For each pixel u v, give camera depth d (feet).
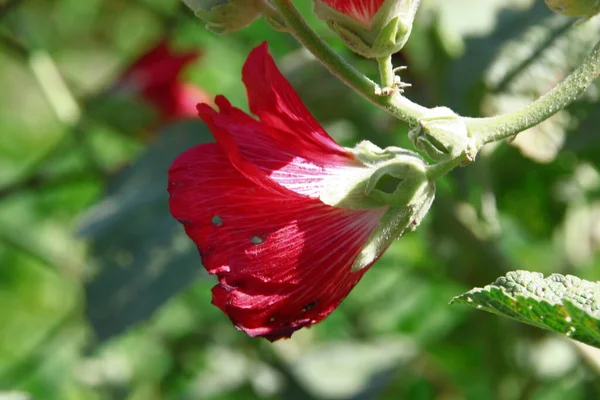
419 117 1.76
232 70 3.20
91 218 2.52
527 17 2.36
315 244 1.79
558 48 2.32
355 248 1.79
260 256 1.78
